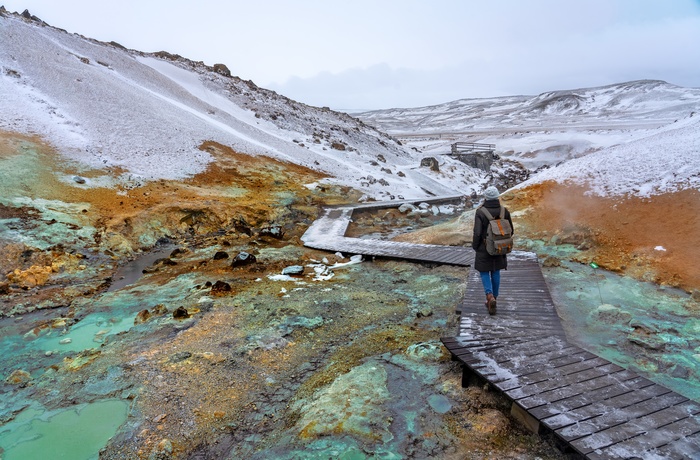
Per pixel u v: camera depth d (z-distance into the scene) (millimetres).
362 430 4199
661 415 3820
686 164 11266
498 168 46125
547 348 5168
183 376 5570
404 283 9391
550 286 8289
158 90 32312
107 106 23078
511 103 179500
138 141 20859
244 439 4328
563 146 52906
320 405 4648
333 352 6125
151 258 12156
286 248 13000
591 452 3354
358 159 33125
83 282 9828
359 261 11461
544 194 13312
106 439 4438
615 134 56844
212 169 20922
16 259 10070
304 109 49188
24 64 23562
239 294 8773
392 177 30266
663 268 8344
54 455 4230
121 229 13062
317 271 10539
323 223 16719
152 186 17078
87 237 12078
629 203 10906
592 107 121312
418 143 74938
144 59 41750
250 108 38812
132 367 5848
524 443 3932
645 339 5852
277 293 8789
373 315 7488
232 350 6254
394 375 5262
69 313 8016
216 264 11258
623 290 7926
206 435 4414
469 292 7391
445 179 34062
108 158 18062
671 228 9336
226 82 45438
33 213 12211
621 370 4625
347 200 22156
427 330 6730
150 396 5145
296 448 4059
